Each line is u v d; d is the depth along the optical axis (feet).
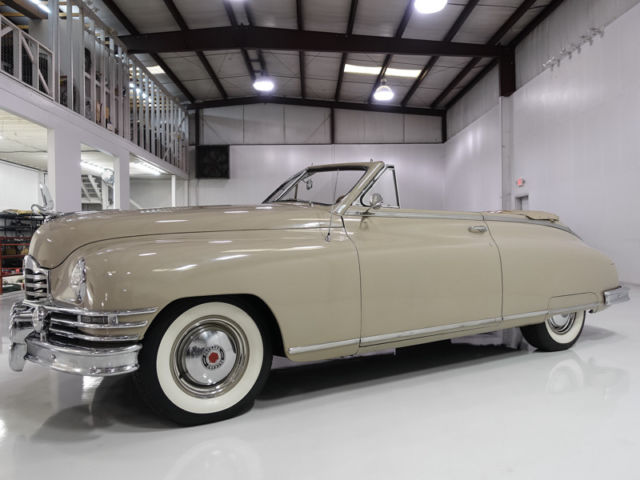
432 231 8.30
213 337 6.33
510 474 4.82
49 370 9.43
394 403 7.02
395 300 7.53
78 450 5.56
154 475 4.90
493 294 8.60
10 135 29.22
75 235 6.43
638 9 22.91
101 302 5.56
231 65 45.80
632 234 23.39
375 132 56.08
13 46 22.40
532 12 33.09
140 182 56.34
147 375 5.87
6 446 5.72
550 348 9.98
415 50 37.55
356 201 7.98
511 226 9.44
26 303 6.59
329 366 9.34
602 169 25.77
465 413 6.54
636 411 6.48
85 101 30.37
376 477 4.80
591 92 26.78
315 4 33.40
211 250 6.23
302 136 56.13
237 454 5.37
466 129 48.42
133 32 37.50
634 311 15.12
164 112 48.60
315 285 6.80
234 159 56.24
